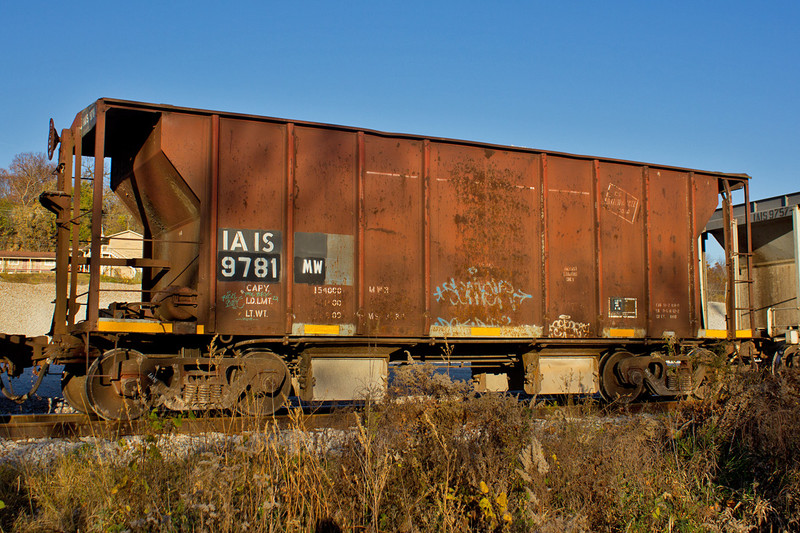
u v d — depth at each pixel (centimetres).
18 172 8444
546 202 1024
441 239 955
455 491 466
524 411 637
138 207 999
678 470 590
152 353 854
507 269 992
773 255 1342
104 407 788
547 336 1006
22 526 436
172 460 524
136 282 3556
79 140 862
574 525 439
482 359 1023
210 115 849
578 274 1041
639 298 1088
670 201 1134
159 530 406
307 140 895
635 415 795
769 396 655
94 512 434
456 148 979
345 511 446
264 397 819
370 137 930
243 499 435
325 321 882
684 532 497
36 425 737
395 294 922
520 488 499
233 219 850
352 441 515
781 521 518
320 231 890
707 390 771
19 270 4534
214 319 827
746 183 1205
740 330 1180
